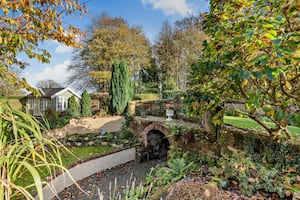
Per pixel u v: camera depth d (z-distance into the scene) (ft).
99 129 33.14
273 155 11.95
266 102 8.52
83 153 26.02
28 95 51.67
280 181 10.63
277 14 6.48
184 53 64.18
